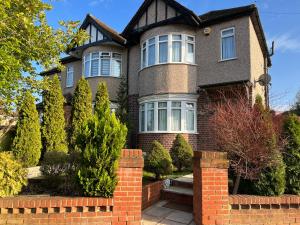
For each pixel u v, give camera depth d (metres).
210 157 5.75
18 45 7.21
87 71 19.08
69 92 22.55
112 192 5.47
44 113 12.12
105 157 5.54
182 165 11.73
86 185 5.53
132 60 18.12
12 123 11.21
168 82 14.50
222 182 5.72
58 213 5.23
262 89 15.52
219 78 13.88
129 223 5.37
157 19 15.98
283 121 7.01
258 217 5.76
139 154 5.63
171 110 14.38
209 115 13.89
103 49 18.67
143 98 15.42
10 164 6.17
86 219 5.29
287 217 5.85
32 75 8.48
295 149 6.41
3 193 5.68
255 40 14.88
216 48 14.23
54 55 8.39
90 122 5.92
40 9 7.66
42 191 6.68
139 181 5.53
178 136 12.48
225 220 5.62
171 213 6.85
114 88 18.25
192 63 14.70
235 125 6.80
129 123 15.90
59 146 11.97
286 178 6.35
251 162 6.33
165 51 15.03
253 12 13.28
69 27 8.55
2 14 5.98
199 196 5.81
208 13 15.98
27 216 5.14
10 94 7.74
